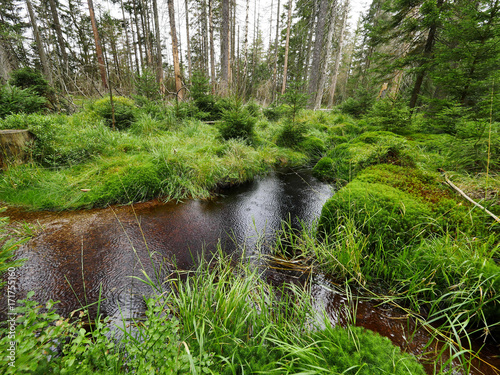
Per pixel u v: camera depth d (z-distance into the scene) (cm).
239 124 689
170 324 138
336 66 2152
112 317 187
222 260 271
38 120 459
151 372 108
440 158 416
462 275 185
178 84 1326
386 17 1459
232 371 124
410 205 268
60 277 227
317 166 658
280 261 277
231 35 2389
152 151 530
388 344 144
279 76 2992
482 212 246
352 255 240
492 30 507
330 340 149
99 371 117
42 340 107
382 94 1279
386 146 433
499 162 319
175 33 1278
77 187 394
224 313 165
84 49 2009
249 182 585
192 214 394
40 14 1639
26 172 394
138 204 411
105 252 272
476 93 570
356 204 288
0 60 954
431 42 786
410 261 222
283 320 176
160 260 267
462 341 170
